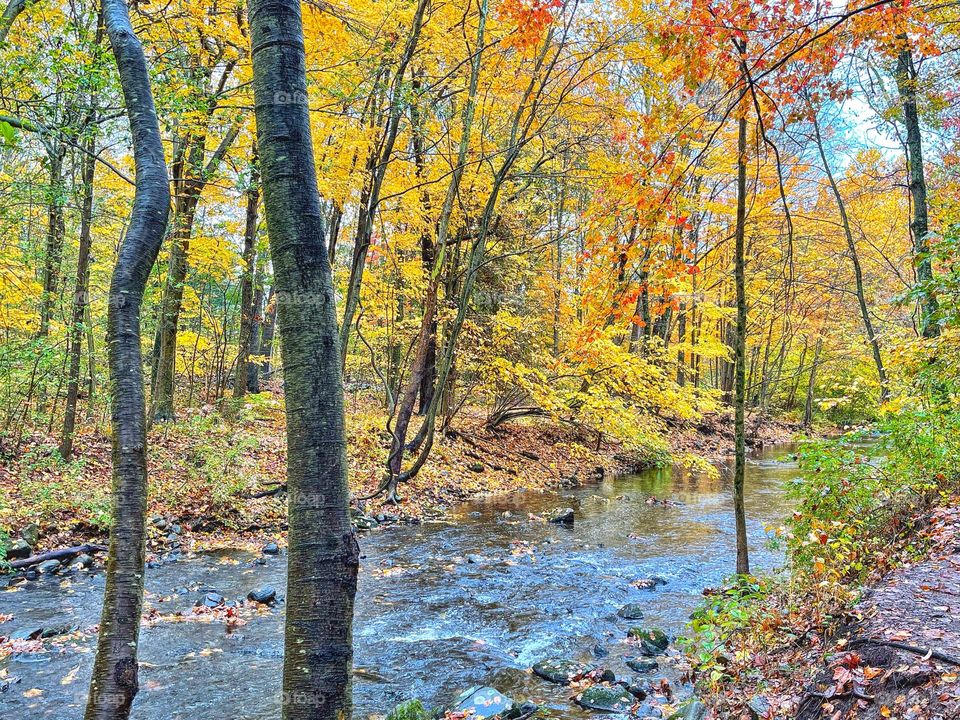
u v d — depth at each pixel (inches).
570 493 628.4
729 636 198.4
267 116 99.6
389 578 347.9
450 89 465.4
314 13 346.3
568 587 332.2
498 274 684.7
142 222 118.8
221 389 821.2
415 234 659.4
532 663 238.4
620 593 322.7
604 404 598.2
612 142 414.9
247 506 455.2
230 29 360.5
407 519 489.7
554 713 195.6
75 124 266.5
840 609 185.9
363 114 408.5
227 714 194.7
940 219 319.0
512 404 763.4
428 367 754.8
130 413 113.1
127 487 111.3
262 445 572.4
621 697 199.6
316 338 98.2
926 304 290.8
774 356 1341.0
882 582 196.1
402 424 531.5
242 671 225.1
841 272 770.2
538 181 524.1
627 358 551.5
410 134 504.4
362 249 493.7
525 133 432.1
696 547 413.1
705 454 878.4
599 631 270.7
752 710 152.9
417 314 772.0
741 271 292.0
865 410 1215.6
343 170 449.7
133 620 109.0
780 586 234.8
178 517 420.5
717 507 550.0
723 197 688.4
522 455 734.5
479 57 403.2
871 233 725.9
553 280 692.1
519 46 373.7
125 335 114.8
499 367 603.2
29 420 492.1
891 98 429.7
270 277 473.7
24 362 410.9
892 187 503.2
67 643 242.1
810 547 225.3
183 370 876.6
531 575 353.7
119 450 111.7
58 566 334.6
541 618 287.3
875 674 142.0
